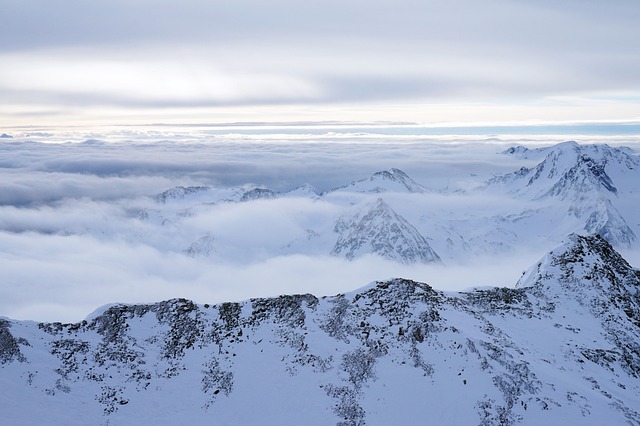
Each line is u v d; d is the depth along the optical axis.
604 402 87.75
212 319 99.62
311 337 95.25
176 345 93.94
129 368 88.81
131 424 79.56
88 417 79.25
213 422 81.44
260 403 84.31
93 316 97.31
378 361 90.44
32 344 87.88
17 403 78.12
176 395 85.50
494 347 93.38
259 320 99.94
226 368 90.25
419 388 86.12
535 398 85.38
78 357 88.62
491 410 82.94
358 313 100.19
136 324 96.88
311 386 86.75
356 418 81.81
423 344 93.25
